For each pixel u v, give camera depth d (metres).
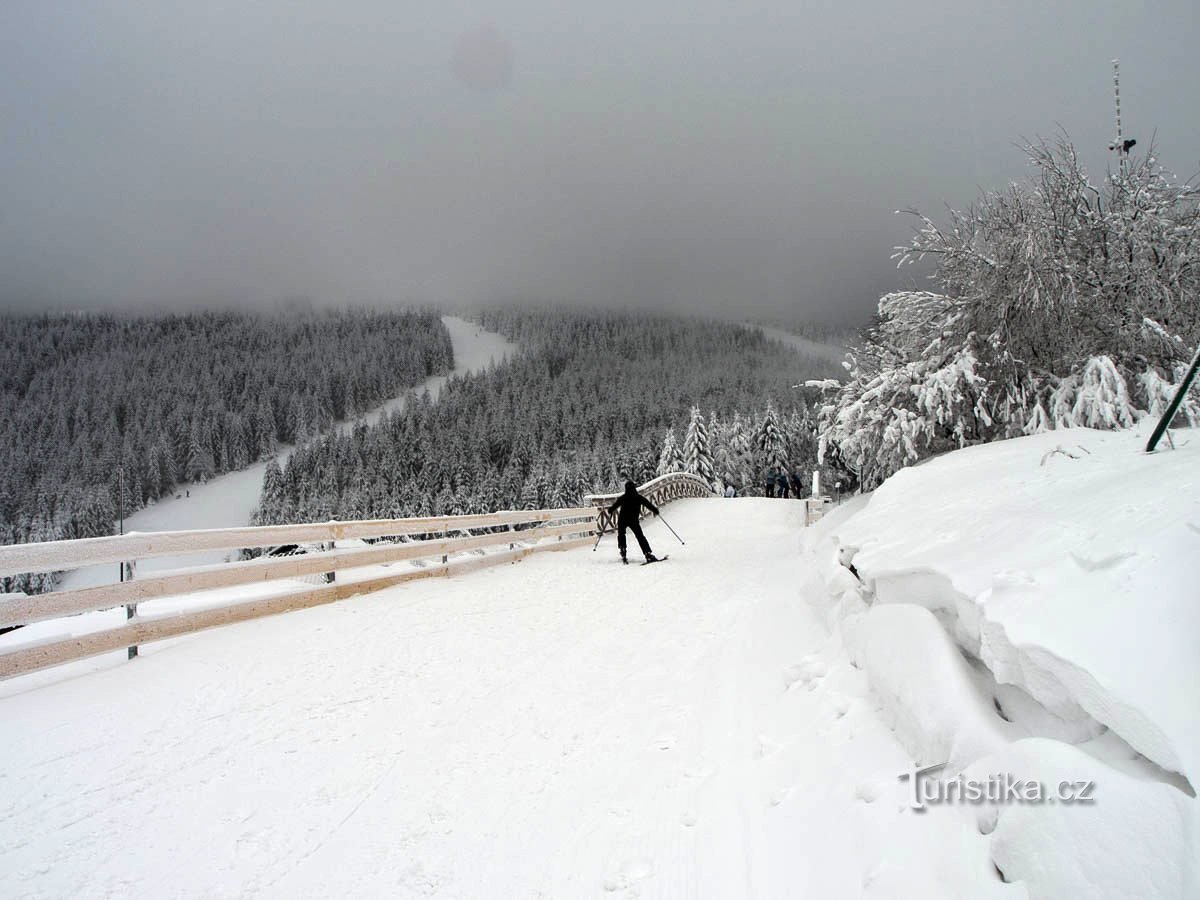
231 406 177.88
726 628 6.21
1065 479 3.95
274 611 6.84
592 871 2.60
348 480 109.75
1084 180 8.28
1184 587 1.88
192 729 3.97
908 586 3.35
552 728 4.01
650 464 85.88
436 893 2.51
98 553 5.14
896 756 2.55
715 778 3.20
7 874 2.60
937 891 1.82
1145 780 1.58
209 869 2.65
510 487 93.50
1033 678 2.04
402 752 3.70
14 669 4.54
